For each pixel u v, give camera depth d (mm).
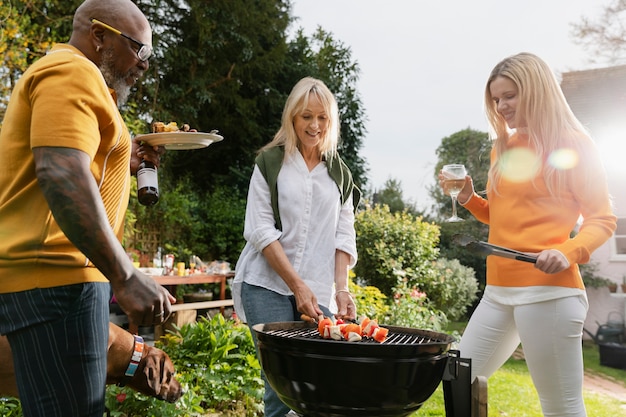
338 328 1811
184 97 11141
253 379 3660
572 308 2141
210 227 9883
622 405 5145
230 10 11398
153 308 1432
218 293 8859
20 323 1461
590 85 13172
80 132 1388
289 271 2281
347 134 13320
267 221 2410
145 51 1682
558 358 2158
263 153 2510
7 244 1473
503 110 2283
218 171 12086
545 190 2217
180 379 3404
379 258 8414
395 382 1602
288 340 1646
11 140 1487
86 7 1637
